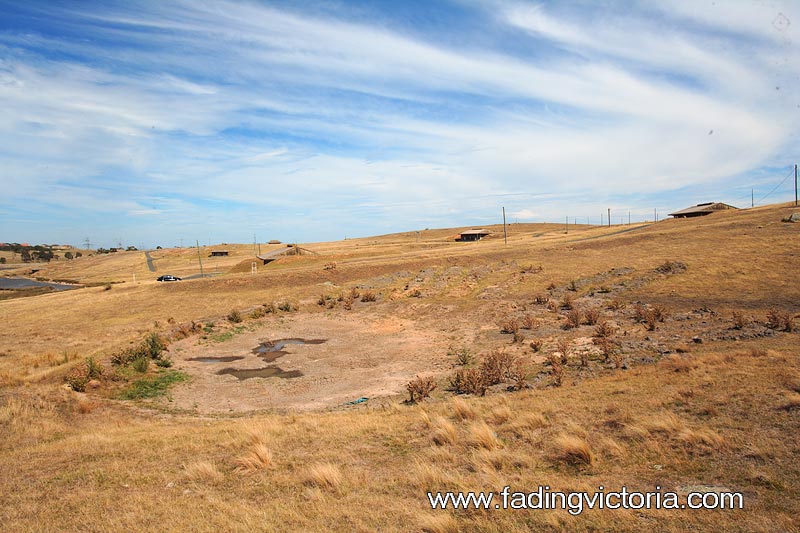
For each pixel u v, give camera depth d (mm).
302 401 19266
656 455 8266
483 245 89250
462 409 12586
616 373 16625
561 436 9445
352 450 10172
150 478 8930
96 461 10164
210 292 52469
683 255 42469
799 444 7809
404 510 6840
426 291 45438
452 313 36938
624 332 24750
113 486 8539
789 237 42688
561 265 46938
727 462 7578
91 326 38906
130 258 172500
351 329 35188
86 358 24391
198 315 41688
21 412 15180
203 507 7348
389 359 25875
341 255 85562
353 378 22562
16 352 28938
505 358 20453
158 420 16219
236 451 10500
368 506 7086
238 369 25297
